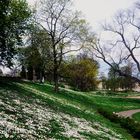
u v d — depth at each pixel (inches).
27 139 780.0
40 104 1557.6
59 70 3481.8
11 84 2116.1
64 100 2322.8
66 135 1015.0
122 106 3415.4
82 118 1587.1
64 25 2918.3
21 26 2137.1
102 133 1323.8
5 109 1093.8
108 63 2071.9
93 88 6274.6
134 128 1718.8
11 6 2068.2
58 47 2928.2
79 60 4704.7
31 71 4357.8
